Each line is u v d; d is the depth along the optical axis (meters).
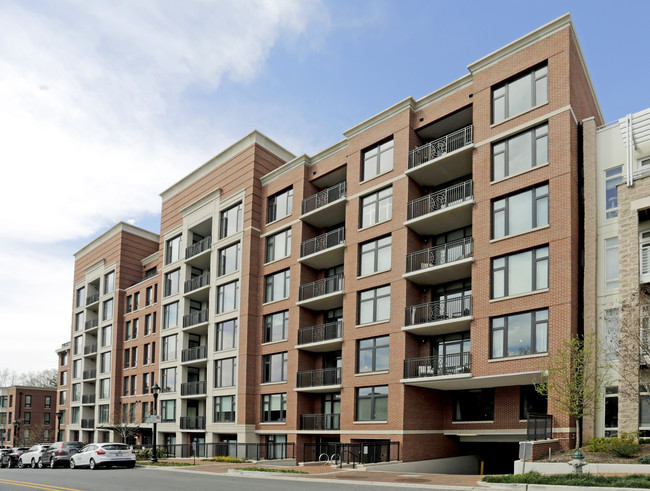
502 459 30.66
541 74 25.91
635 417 20.59
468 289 28.59
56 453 33.84
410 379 27.30
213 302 41.34
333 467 26.23
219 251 42.19
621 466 17.98
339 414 32.88
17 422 73.44
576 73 25.86
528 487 16.31
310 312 35.94
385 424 28.44
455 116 29.70
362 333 30.91
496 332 25.22
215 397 39.75
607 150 24.45
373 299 31.05
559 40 25.34
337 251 33.53
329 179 37.06
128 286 57.03
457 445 29.88
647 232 23.05
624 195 22.80
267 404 36.53
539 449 20.83
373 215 32.12
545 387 22.50
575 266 23.56
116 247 58.06
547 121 25.17
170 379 45.75
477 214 26.84
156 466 30.62
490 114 27.30
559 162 24.38
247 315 37.88
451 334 28.67
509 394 26.58
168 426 44.44
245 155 41.06
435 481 19.52
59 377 71.50
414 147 30.95
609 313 23.03
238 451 36.38
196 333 45.47
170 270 47.44
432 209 29.91
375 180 32.16
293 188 37.62
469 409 28.62
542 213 24.75
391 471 25.56
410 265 29.34
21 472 29.09
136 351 53.28
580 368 21.47
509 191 25.81
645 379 20.11
